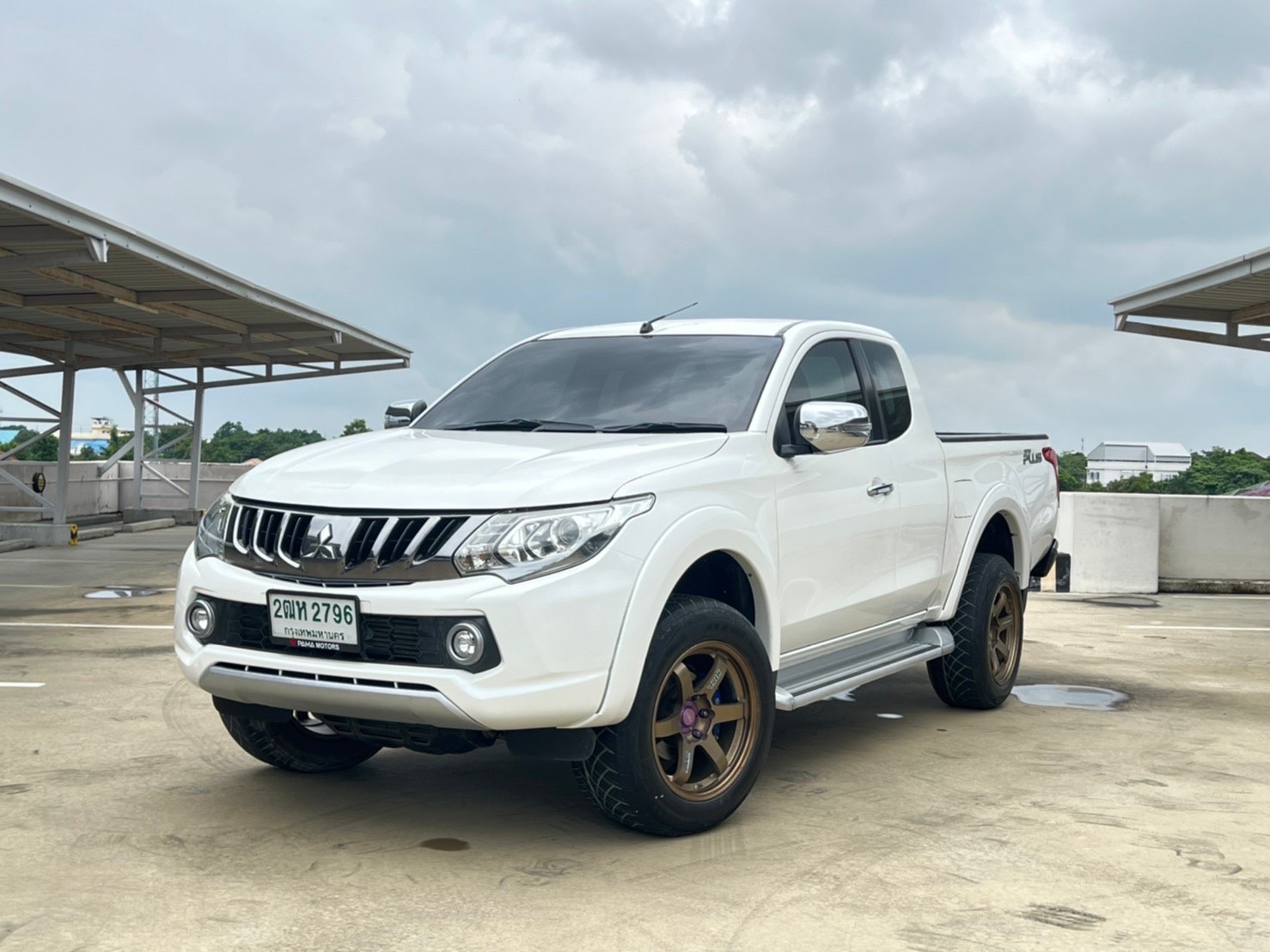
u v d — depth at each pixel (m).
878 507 5.33
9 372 20.05
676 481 4.16
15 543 17.86
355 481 4.09
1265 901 3.57
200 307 17.94
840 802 4.64
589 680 3.78
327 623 3.86
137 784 4.78
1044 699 6.86
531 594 3.71
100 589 12.49
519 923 3.37
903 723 6.14
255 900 3.53
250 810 4.45
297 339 21.14
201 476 29.17
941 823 4.35
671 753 4.22
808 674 5.07
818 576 4.91
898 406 5.81
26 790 4.68
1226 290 13.46
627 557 3.89
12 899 3.52
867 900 3.56
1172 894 3.62
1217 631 10.02
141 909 3.45
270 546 4.08
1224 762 5.32
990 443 6.60
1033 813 4.48
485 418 5.13
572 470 3.99
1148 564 13.03
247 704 4.32
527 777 4.99
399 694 3.73
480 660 3.68
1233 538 13.36
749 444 4.60
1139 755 5.45
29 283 15.18
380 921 3.38
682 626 4.05
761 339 5.20
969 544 6.16
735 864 3.89
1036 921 3.39
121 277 15.06
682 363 5.13
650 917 3.42
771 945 3.22
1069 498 13.33
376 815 4.41
